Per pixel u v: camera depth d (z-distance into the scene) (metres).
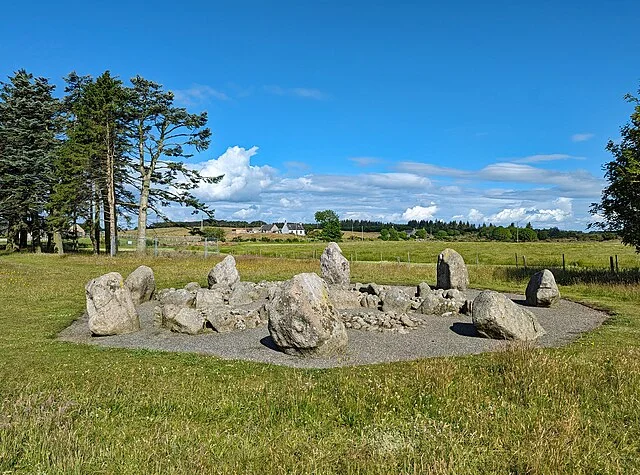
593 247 62.28
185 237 50.25
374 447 5.93
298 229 139.50
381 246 71.62
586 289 21.56
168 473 5.28
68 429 6.36
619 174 22.88
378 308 16.94
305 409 7.23
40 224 46.44
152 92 45.28
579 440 6.02
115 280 13.67
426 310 15.91
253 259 37.41
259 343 12.20
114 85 43.59
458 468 5.39
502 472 5.39
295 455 5.79
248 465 5.52
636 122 22.73
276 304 11.19
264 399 7.58
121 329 13.32
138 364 10.12
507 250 60.44
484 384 8.16
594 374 8.42
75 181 42.75
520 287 23.06
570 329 13.68
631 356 9.63
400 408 7.20
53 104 47.81
